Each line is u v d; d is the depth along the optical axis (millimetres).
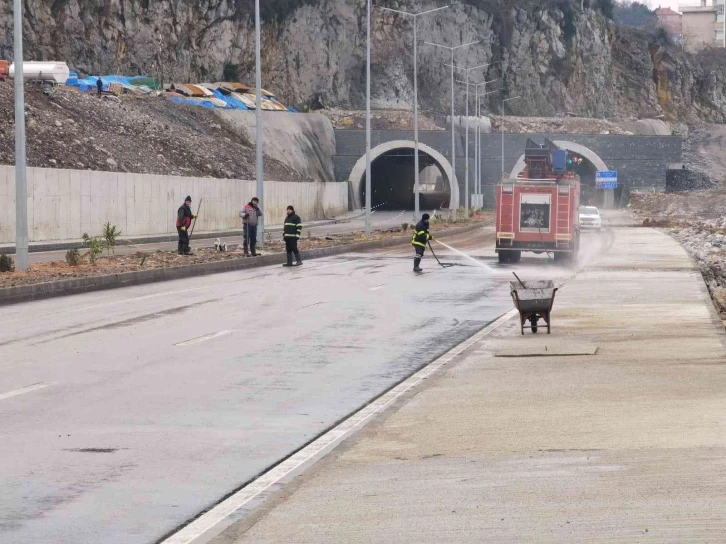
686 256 84250
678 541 12594
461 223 179000
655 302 48562
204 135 193250
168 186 131375
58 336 39375
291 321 44938
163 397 26812
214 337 39406
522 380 27953
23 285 55156
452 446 19656
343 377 30406
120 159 144500
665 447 18375
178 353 34969
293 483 17031
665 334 36844
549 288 38500
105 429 22719
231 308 50250
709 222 192000
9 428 22719
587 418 21922
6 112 132250
